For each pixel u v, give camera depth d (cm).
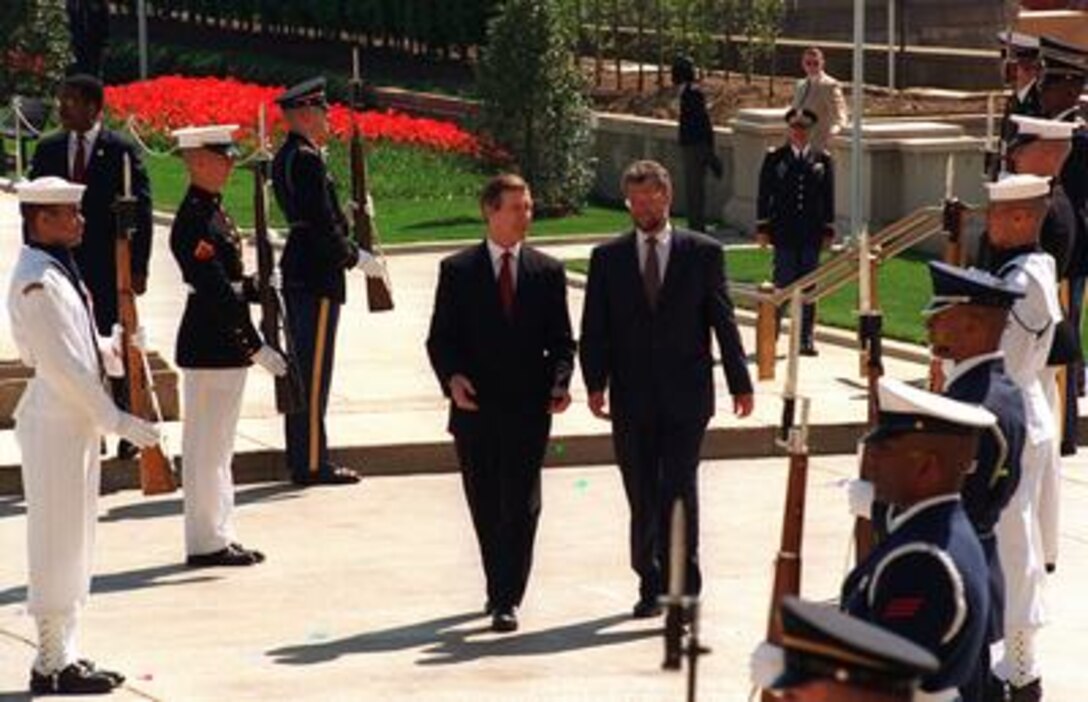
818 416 2106
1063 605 1630
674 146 3756
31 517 1420
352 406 2191
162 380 2075
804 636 775
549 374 1568
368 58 5550
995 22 5084
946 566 927
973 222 3131
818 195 2569
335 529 1836
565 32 3834
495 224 1566
